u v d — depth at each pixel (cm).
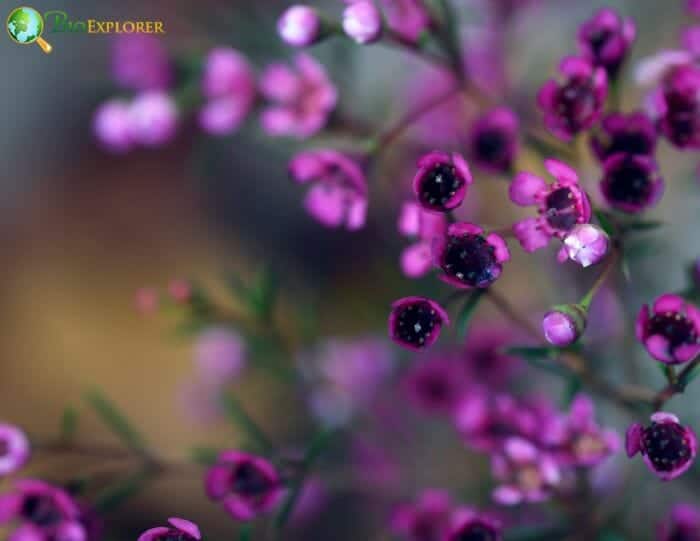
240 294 51
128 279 68
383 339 56
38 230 69
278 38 55
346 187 45
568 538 46
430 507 47
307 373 54
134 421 64
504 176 45
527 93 58
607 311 53
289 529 55
